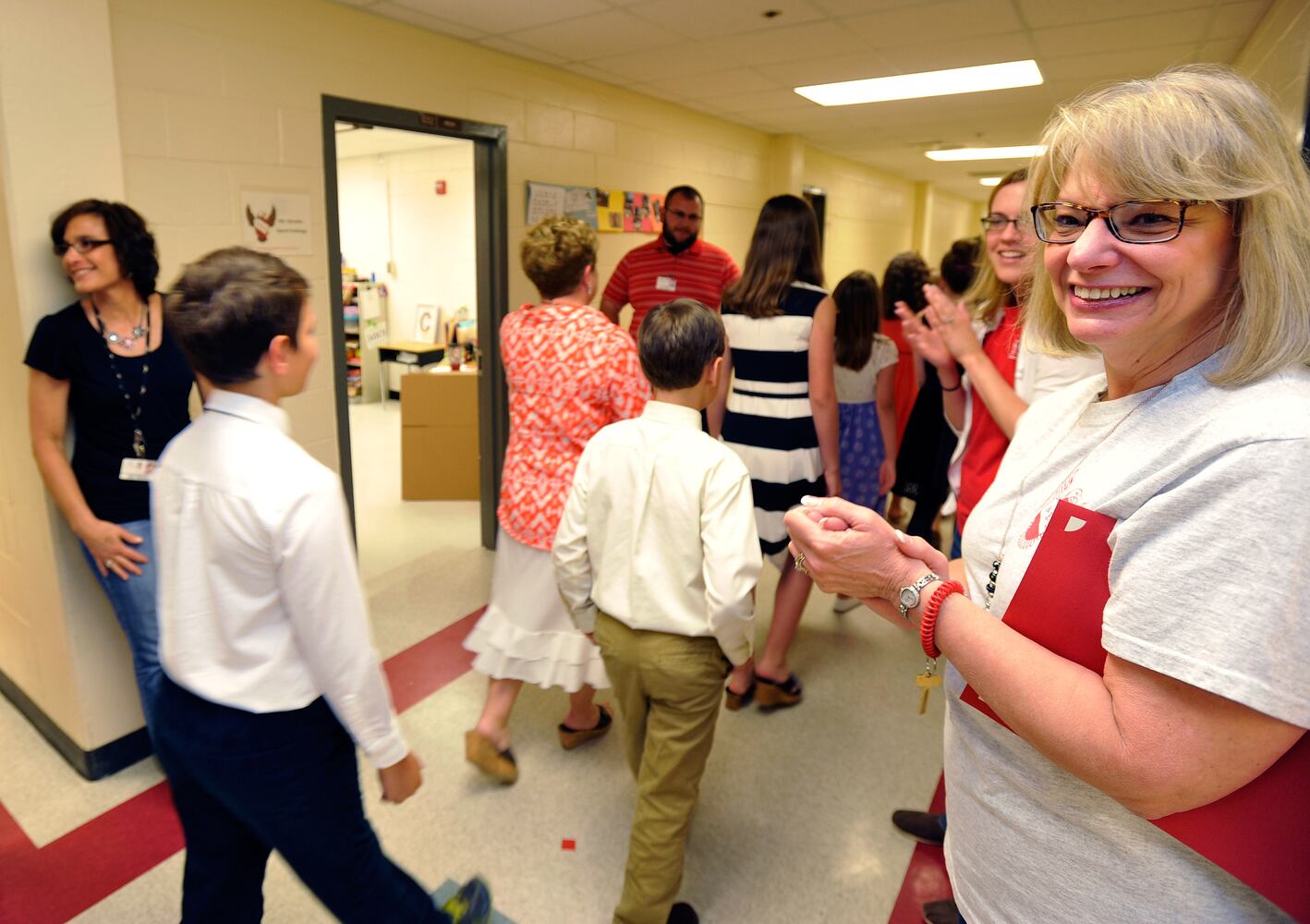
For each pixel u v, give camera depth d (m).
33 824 1.95
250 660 1.10
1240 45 3.44
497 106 3.55
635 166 4.56
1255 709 0.51
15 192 1.77
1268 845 0.57
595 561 1.62
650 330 1.53
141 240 1.84
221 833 1.24
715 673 1.53
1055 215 0.69
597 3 2.87
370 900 1.24
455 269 7.16
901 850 1.94
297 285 1.12
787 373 2.31
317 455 3.02
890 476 3.09
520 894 1.77
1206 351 0.63
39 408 1.80
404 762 1.24
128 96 2.28
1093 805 0.67
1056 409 0.83
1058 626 0.67
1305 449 0.51
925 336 1.71
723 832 1.99
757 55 3.63
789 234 2.26
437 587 3.43
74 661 2.04
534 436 1.97
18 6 1.74
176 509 1.10
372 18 2.95
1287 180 0.56
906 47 3.51
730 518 1.46
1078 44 3.47
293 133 2.74
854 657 2.93
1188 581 0.54
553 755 2.28
